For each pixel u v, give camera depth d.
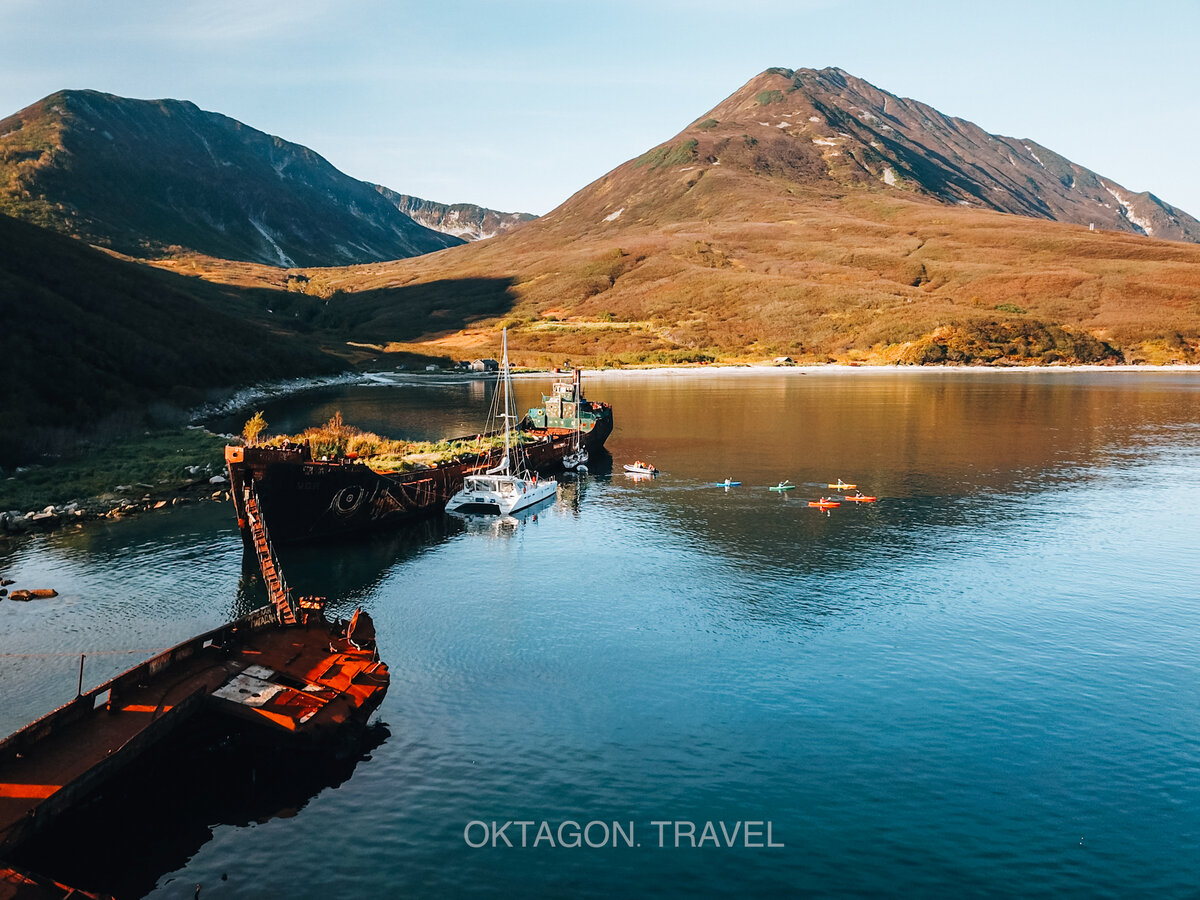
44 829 23.64
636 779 30.88
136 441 100.81
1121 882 25.42
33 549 58.09
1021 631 45.50
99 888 24.66
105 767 25.97
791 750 32.97
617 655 42.06
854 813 28.84
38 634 43.50
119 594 49.62
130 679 30.91
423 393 190.12
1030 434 122.31
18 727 33.47
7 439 84.38
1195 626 46.25
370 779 30.70
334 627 39.84
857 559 59.31
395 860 26.23
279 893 24.66
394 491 68.06
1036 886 25.23
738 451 108.88
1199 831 27.97
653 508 76.12
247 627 37.34
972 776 31.19
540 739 33.75
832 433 124.50
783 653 42.41
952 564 58.03
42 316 125.81
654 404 167.25
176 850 26.53
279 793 29.72
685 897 24.66
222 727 32.59
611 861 26.25
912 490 83.56
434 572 56.00
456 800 29.44
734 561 58.75
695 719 35.44
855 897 24.73
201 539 60.97
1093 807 29.30
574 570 56.56
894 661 41.47
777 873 25.70
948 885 25.25
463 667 40.56
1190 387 197.62
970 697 37.53
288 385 189.00
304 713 30.77
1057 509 74.88
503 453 87.31
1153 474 91.44
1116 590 52.47
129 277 190.50
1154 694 37.91
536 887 25.03
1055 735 34.19
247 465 55.66
